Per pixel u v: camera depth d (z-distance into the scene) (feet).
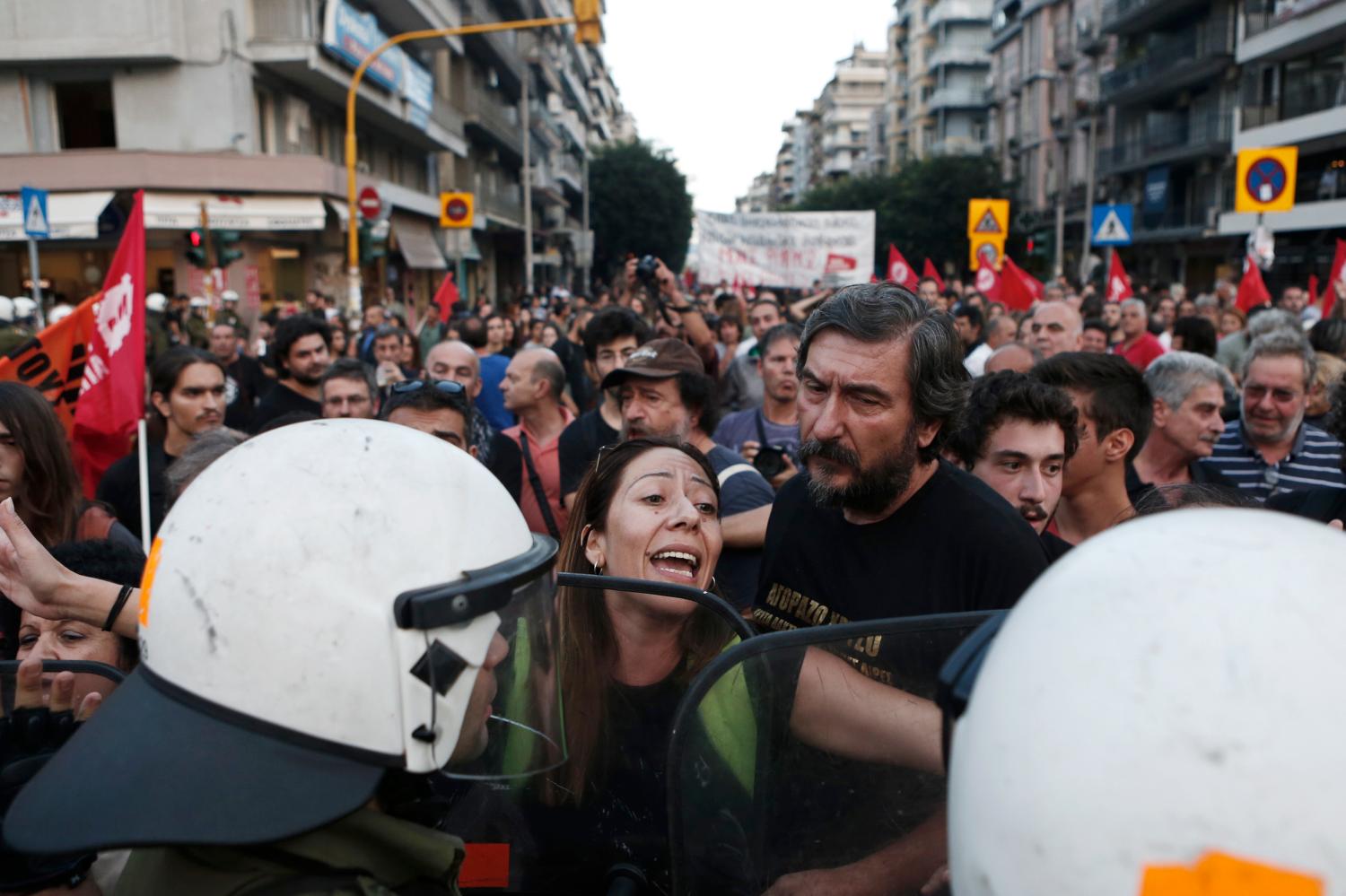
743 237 56.24
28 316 34.78
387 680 3.25
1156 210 125.70
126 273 13.71
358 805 3.17
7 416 9.78
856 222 55.47
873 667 4.21
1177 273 127.34
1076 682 2.22
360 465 3.46
